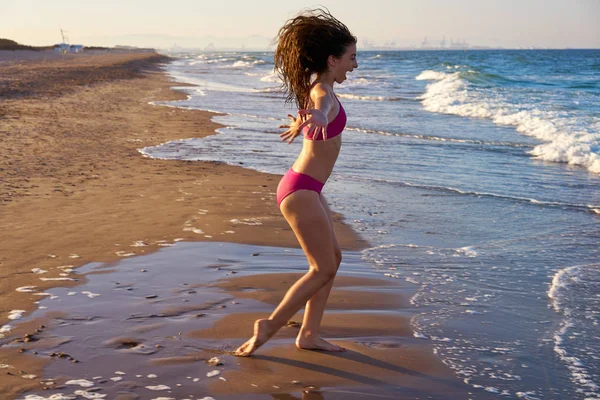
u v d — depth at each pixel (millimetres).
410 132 14789
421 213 7074
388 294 4453
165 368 3127
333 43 3230
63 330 3578
